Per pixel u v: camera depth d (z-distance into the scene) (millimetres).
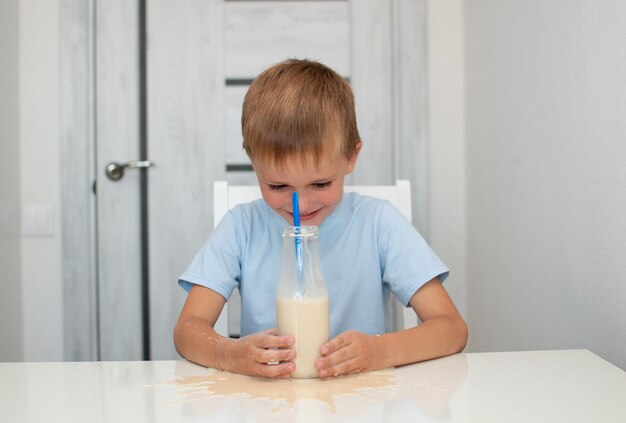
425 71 2211
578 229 1217
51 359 2229
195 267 1164
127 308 2246
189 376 846
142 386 798
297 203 869
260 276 1199
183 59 2242
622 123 1035
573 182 1241
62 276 2225
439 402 716
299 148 943
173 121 2246
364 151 2229
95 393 768
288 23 2242
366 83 2232
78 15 2229
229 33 2242
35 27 2229
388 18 2229
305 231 849
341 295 1193
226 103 2248
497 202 1798
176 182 2250
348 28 2238
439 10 2230
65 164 2225
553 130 1353
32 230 2219
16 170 2186
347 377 832
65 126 2225
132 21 2240
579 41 1214
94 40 2240
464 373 839
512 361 896
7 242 2096
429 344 911
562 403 707
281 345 819
